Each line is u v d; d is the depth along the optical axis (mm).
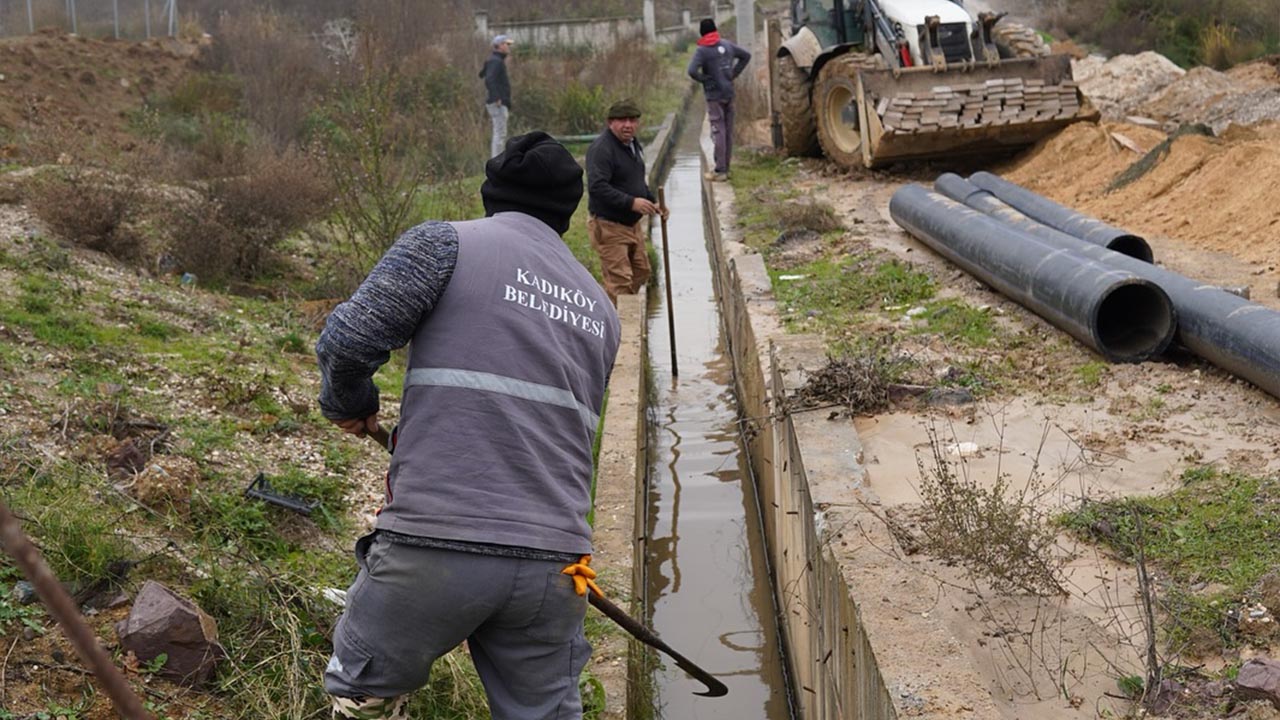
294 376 7066
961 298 8273
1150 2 21469
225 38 20125
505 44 16734
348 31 23969
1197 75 16188
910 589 4160
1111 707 3691
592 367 3148
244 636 4199
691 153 20500
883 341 7285
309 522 5262
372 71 10625
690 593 6953
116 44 18031
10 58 15703
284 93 17047
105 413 5578
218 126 15297
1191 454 5406
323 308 8727
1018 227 8758
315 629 4289
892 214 10438
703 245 14547
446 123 17156
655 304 12281
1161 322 6664
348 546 5207
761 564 7172
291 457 5938
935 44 13227
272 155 11344
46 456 4934
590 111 21141
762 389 7371
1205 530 4652
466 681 4141
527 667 3041
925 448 5746
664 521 7715
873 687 3756
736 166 15641
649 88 25078
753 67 21438
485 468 2896
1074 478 5301
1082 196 11523
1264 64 17031
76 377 5945
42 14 18984
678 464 8469
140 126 15227
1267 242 8758
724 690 3604
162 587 4039
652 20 32156
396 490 2938
